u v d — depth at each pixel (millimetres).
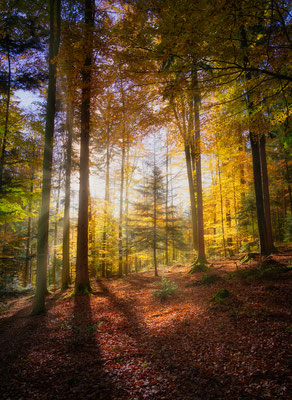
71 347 5754
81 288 11352
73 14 8594
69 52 5781
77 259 11719
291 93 5734
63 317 8305
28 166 12031
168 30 3840
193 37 3814
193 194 16453
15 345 6234
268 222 13445
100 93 6242
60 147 16125
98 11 8273
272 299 6363
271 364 3875
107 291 12203
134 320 7395
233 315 6145
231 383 3668
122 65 4711
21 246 18719
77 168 17281
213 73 4715
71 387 4094
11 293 14219
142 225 16641
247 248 18078
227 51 4137
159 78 4770
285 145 7746
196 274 12062
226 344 4898
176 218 16516
